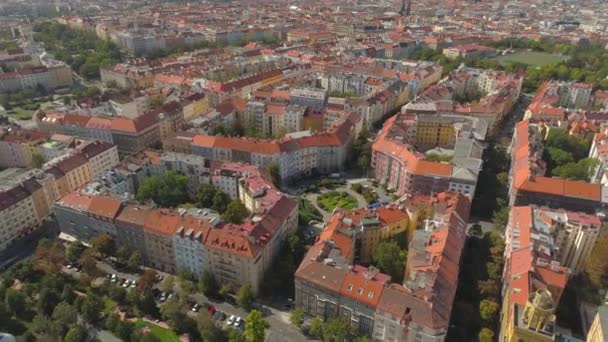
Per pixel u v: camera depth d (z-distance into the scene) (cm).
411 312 19275
